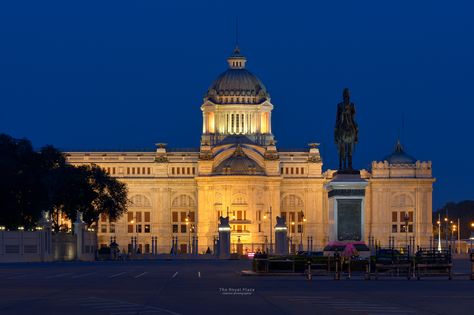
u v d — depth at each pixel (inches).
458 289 3351.4
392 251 4633.4
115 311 2464.3
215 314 2411.4
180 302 2760.8
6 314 2381.9
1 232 7559.1
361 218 4229.8
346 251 4215.1
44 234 7869.1
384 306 2640.3
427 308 2588.6
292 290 3294.8
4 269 5556.1
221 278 4269.2
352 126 4237.2
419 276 4067.4
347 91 4269.2
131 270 5511.8
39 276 4458.7
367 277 4099.4
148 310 2495.1
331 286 3540.8
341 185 4215.1
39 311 2460.6
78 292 3181.6
